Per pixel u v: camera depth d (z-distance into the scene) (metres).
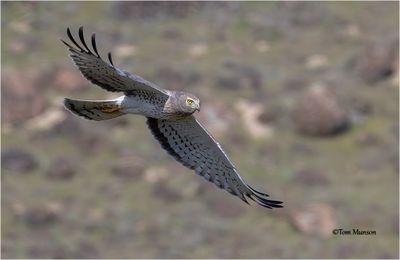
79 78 41.19
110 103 10.71
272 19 52.56
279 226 28.59
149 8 52.69
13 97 38.41
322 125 37.44
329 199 30.66
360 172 34.06
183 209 29.91
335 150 36.44
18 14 51.00
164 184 31.30
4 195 30.52
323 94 38.25
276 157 35.53
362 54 45.12
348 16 53.22
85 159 34.53
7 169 32.81
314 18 52.69
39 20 50.59
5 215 28.73
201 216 29.31
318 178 32.78
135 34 49.97
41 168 33.41
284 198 30.70
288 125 38.03
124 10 52.31
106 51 47.78
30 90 39.25
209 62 46.78
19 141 36.34
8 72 40.56
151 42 49.22
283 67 46.72
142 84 10.51
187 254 27.06
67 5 53.00
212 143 11.93
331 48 49.25
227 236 28.00
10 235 27.59
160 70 44.03
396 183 32.62
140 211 29.92
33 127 37.34
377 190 31.98
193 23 52.09
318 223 28.31
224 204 29.55
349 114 39.25
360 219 28.61
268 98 40.84
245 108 39.28
